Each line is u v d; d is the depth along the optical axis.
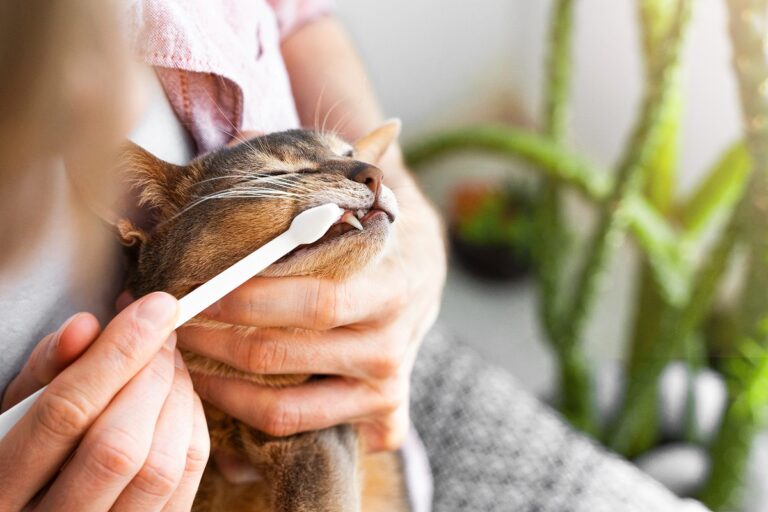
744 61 0.55
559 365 0.81
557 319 0.77
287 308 0.36
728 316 0.84
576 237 0.97
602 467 0.57
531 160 0.76
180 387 0.34
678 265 0.73
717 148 0.92
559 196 0.79
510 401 0.61
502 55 1.05
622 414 0.75
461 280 1.09
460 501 0.55
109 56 0.26
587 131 1.05
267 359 0.38
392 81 1.01
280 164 0.39
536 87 1.09
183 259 0.37
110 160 0.29
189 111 0.40
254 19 0.42
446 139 0.84
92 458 0.30
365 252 0.38
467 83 1.06
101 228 0.35
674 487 0.75
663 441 0.81
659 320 0.77
